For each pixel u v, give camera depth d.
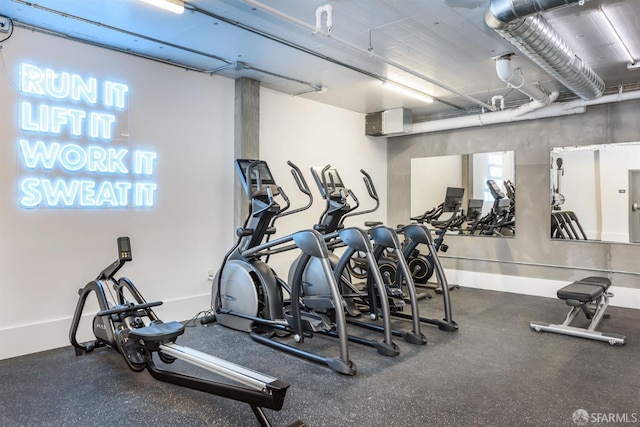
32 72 3.63
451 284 6.80
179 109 4.69
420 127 6.99
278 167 5.76
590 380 3.06
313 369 3.26
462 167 6.92
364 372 3.21
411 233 4.63
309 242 3.44
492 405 2.67
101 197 4.07
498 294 6.20
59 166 3.79
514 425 2.43
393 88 5.46
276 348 3.71
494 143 6.59
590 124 5.74
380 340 3.99
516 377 3.11
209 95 4.97
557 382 3.02
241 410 2.60
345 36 3.91
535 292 6.17
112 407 2.64
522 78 4.57
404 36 3.90
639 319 4.80
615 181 5.57
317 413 2.56
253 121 5.25
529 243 6.25
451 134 7.04
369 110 6.96
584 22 3.49
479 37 3.90
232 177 5.21
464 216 6.76
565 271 5.95
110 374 3.15
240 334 4.15
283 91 5.77
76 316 3.53
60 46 3.80
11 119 3.53
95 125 4.02
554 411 2.59
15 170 3.56
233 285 4.29
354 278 6.78
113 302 4.07
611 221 5.60
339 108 6.75
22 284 3.61
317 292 4.48
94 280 3.78
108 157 4.11
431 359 3.49
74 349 3.65
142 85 4.38
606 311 5.18
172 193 4.64
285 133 5.85
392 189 7.78
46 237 3.73
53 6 3.27
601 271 5.67
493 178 6.60
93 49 4.02
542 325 4.27
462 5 3.16
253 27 3.68
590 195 5.75
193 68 4.78
